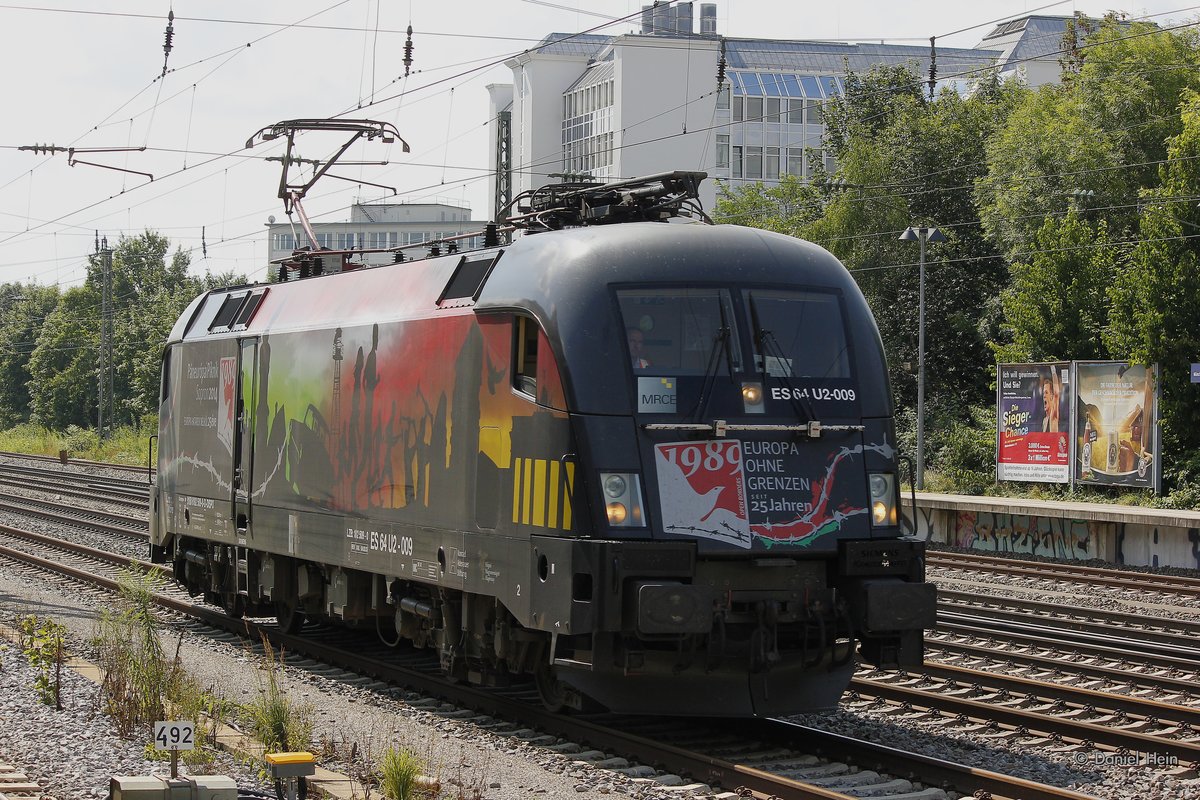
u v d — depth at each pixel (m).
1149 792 8.66
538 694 11.90
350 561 12.97
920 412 32.09
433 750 9.74
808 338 10.41
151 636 11.26
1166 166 34.28
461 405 11.08
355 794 8.30
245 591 15.81
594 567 9.49
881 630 9.96
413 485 11.80
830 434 10.27
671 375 9.96
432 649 14.47
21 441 78.81
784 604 10.01
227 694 11.89
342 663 13.76
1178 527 24.67
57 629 13.79
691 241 10.43
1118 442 30.33
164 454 18.34
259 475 15.12
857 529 10.21
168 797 6.98
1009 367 32.62
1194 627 16.44
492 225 11.98
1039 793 8.12
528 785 8.80
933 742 10.10
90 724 9.96
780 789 8.42
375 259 14.62
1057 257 34.91
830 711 11.23
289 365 14.47
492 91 100.31
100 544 25.28
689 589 9.42
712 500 9.81
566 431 9.79
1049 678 12.85
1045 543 27.47
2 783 8.02
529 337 10.37
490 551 10.54
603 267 10.12
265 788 8.30
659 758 9.38
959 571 23.42
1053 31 88.88
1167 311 29.83
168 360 18.31
